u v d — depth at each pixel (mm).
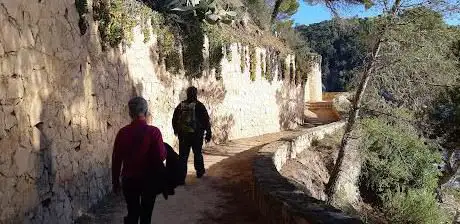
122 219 6422
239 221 6488
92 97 7129
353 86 15773
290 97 24406
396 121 14992
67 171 5969
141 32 10055
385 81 14008
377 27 13609
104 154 7633
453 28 13430
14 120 4477
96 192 7156
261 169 7699
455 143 14273
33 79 5000
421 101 14531
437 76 13578
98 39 7523
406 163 18797
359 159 17922
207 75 15000
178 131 8922
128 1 9195
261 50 20500
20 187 4551
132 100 5062
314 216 4543
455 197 24016
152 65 10836
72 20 6379
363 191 18562
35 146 4977
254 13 25266
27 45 4871
